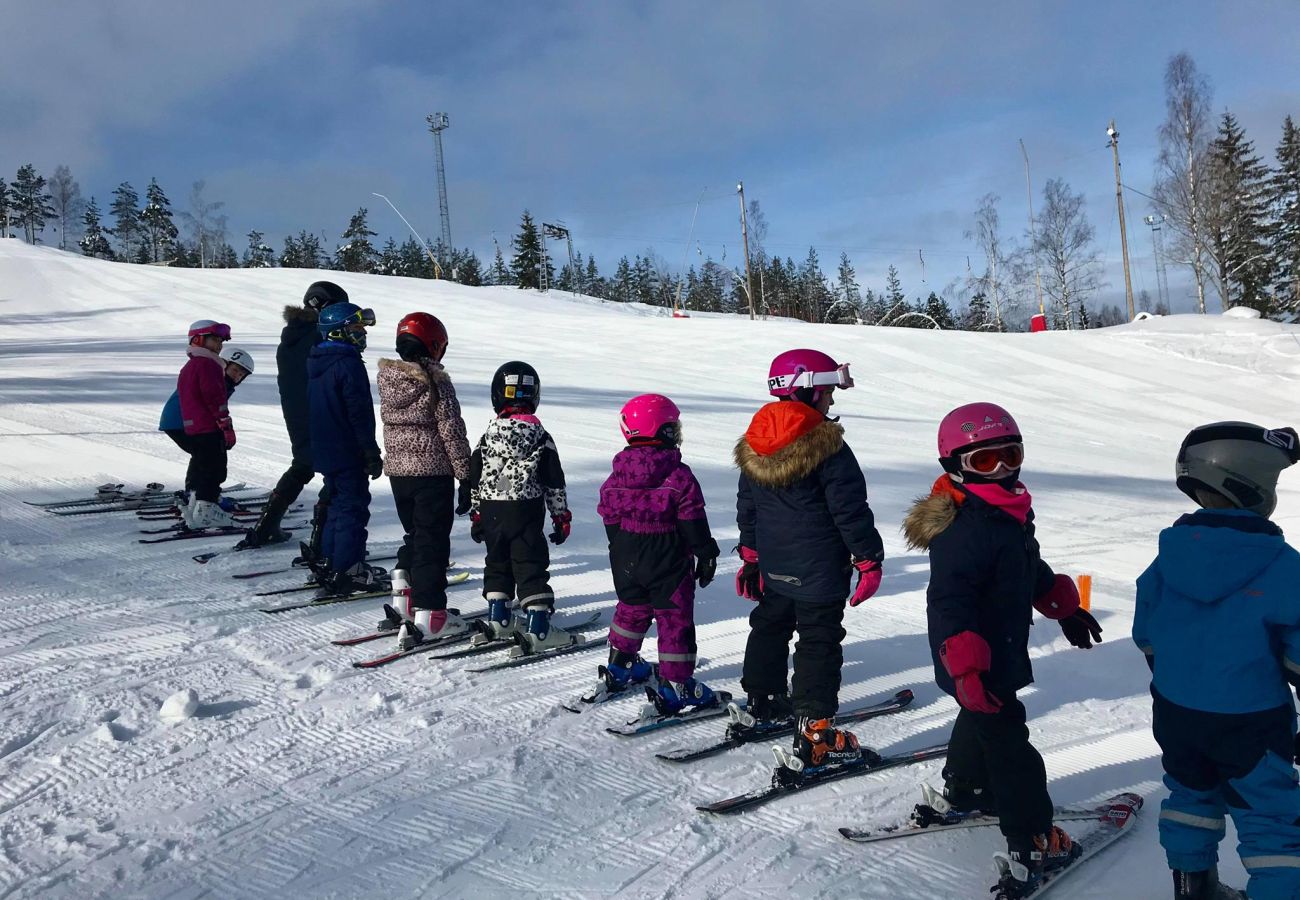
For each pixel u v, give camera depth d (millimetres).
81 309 30500
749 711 3762
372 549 6734
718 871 2719
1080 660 4711
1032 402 18641
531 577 4648
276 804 3096
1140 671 4535
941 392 19016
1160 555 2375
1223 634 2221
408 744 3600
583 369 19781
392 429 4793
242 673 4332
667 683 3885
